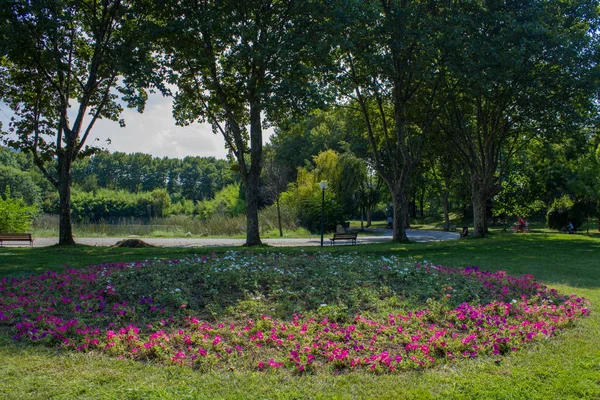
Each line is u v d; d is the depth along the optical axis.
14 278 8.45
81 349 4.80
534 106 20.12
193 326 5.64
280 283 7.68
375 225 53.38
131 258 12.51
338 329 5.71
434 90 19.78
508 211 37.78
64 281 7.95
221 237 28.53
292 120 15.63
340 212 36.81
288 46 14.88
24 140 17.47
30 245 20.91
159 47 16.91
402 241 20.53
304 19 15.40
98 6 17.64
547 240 20.73
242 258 10.05
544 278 10.05
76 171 93.75
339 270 8.80
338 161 39.12
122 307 6.26
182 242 23.39
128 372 4.27
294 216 35.03
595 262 12.91
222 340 5.28
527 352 4.97
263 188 42.75
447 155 28.28
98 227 31.80
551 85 19.00
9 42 14.59
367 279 8.28
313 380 4.19
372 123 25.30
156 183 108.31
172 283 7.57
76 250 15.00
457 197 49.31
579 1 20.39
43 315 5.88
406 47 17.08
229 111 17.75
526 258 13.85
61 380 4.04
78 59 19.48
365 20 15.41
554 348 5.11
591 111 20.41
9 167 51.22
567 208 32.09
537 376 4.31
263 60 15.23
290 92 14.52
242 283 7.52
